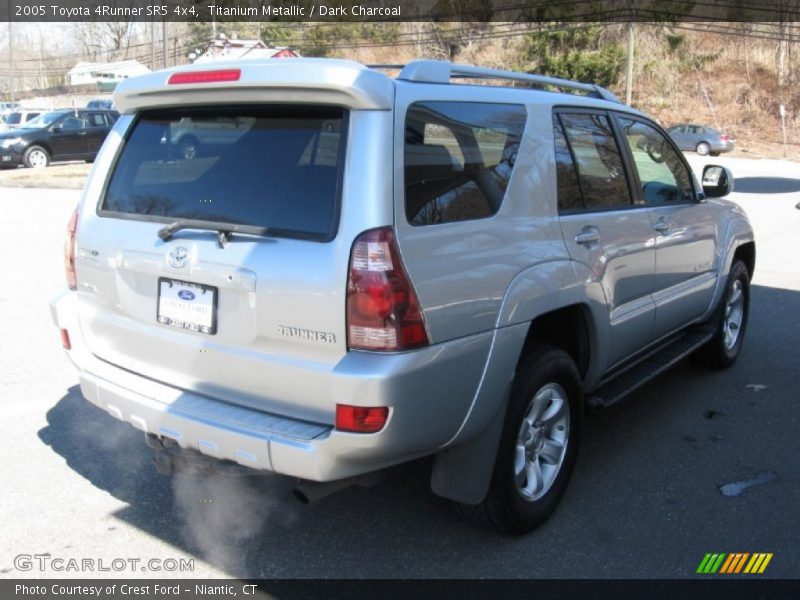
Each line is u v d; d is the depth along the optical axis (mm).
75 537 3490
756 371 5906
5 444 4402
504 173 3312
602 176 4070
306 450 2732
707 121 46219
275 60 2914
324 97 2820
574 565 3314
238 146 3113
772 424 4875
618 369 4406
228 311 2988
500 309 3117
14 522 3596
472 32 55562
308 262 2768
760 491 3992
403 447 2809
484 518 3357
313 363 2805
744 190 20359
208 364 3102
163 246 3154
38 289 8117
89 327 3631
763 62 49719
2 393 5184
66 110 24531
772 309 7758
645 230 4301
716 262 5379
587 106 4070
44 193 17156
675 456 4402
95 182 3609
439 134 3021
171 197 3252
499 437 3229
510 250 3215
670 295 4734
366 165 2744
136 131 3543
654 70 49594
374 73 2811
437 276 2852
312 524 3631
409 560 3342
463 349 2945
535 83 3846
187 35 53750
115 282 3402
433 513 3729
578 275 3600
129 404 3213
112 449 4383
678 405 5188
